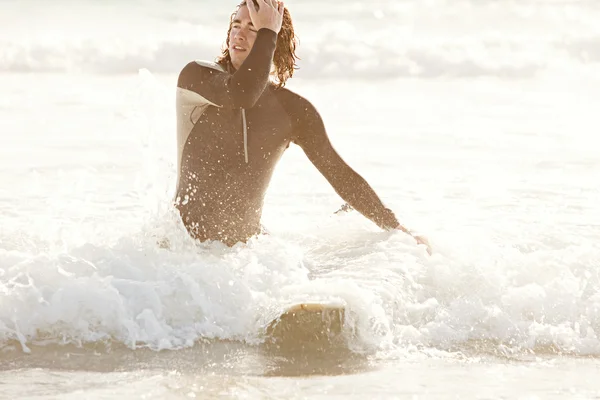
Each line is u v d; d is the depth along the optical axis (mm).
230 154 15094
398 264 14789
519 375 11992
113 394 10875
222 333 12828
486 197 22031
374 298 13367
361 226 17406
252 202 15453
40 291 12805
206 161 15117
